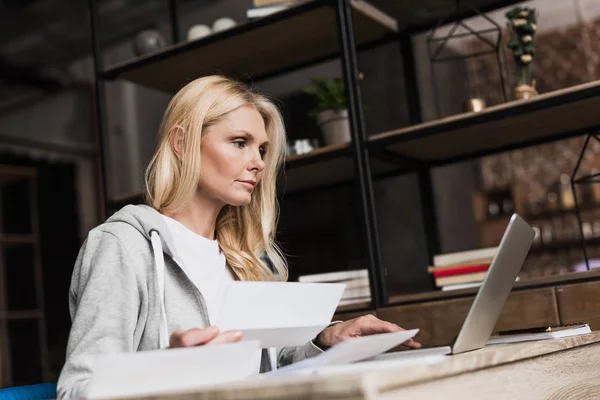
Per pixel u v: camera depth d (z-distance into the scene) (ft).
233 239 5.69
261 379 2.87
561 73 12.77
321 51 9.73
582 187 15.14
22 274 16.30
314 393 2.41
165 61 9.53
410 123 9.50
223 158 5.16
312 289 3.78
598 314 6.68
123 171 13.38
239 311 3.43
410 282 9.91
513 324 7.06
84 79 16.37
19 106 15.79
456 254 7.79
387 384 2.42
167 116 5.33
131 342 4.38
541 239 15.38
